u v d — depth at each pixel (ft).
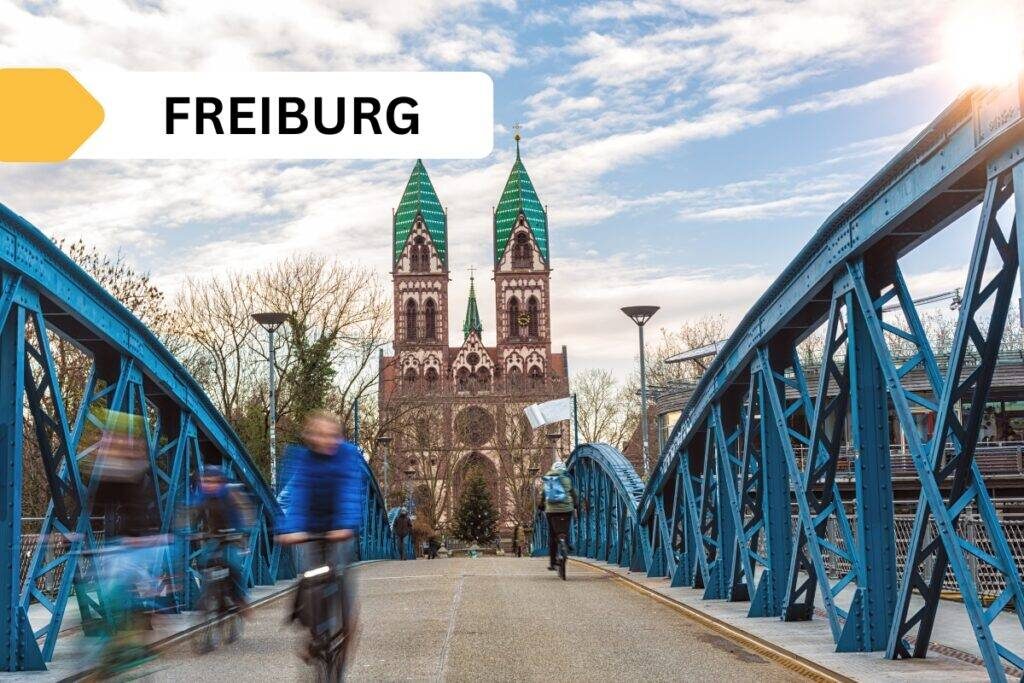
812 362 187.42
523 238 437.99
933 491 26.81
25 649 31.89
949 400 26.20
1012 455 124.47
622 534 80.69
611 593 56.34
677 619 43.57
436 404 284.41
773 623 41.09
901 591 30.81
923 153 25.94
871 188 28.91
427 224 442.91
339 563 25.00
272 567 67.41
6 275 30.94
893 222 27.99
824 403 35.37
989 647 24.76
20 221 30.19
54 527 35.14
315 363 146.72
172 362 44.80
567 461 116.98
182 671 30.91
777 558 43.16
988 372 25.43
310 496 25.05
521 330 436.35
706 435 54.70
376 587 62.08
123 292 113.19
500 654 33.45
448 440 367.66
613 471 80.59
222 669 31.30
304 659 24.57
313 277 149.18
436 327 437.17
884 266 31.94
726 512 51.31
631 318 102.32
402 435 222.69
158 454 46.37
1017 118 21.22
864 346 33.01
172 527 45.27
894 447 135.64
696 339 270.67
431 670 30.32
